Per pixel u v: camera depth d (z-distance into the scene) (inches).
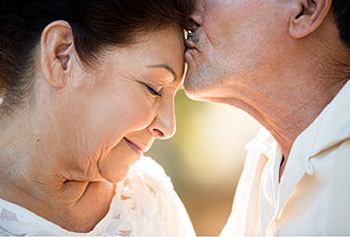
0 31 54.6
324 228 55.3
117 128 56.1
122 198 66.1
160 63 55.9
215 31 58.7
